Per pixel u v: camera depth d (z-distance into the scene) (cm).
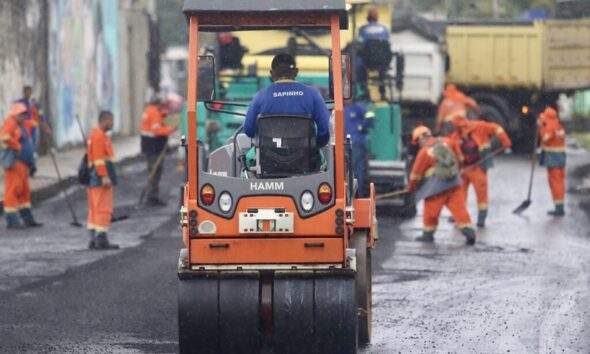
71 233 5453
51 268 4416
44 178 7450
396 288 4016
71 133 10081
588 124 12600
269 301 2850
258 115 2862
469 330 3344
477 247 5041
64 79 9856
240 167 3020
